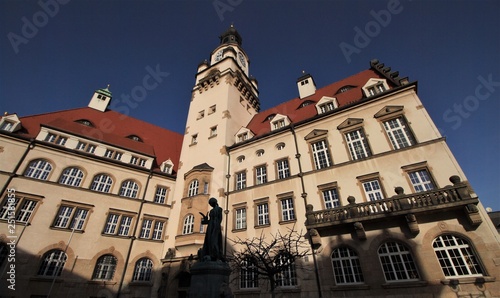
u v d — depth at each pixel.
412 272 14.67
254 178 25.09
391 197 15.94
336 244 17.41
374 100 21.97
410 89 20.61
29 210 21.78
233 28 50.72
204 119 33.72
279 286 18.16
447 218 14.75
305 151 23.52
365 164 19.55
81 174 25.91
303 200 20.80
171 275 22.92
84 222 23.72
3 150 22.70
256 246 18.95
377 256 15.73
